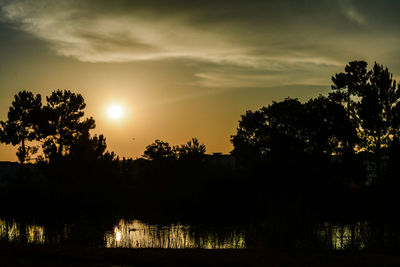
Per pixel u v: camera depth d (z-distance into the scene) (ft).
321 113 167.43
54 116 193.06
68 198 161.89
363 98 156.76
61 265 49.52
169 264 49.55
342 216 108.68
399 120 151.64
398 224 82.99
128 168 203.21
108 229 95.04
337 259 50.26
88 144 190.29
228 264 48.80
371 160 157.79
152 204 153.58
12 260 52.01
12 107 191.52
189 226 100.37
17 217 122.42
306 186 136.98
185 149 187.42
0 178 186.60
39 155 184.65
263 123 186.39
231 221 107.65
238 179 150.92
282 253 54.13
